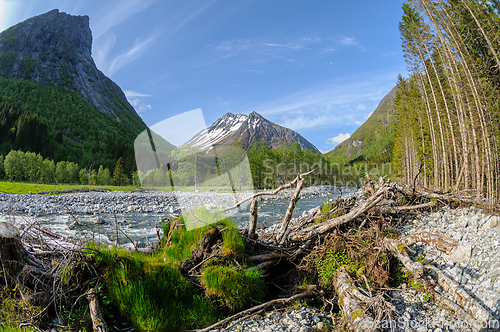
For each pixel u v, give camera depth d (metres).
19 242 4.06
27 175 66.06
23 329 3.46
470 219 6.38
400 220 7.27
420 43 26.98
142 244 7.86
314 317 3.90
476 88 16.98
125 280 3.98
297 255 5.53
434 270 4.41
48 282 4.10
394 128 55.12
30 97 190.38
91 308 3.60
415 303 4.04
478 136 17.03
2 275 3.79
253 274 4.43
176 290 4.05
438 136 28.81
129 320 3.79
